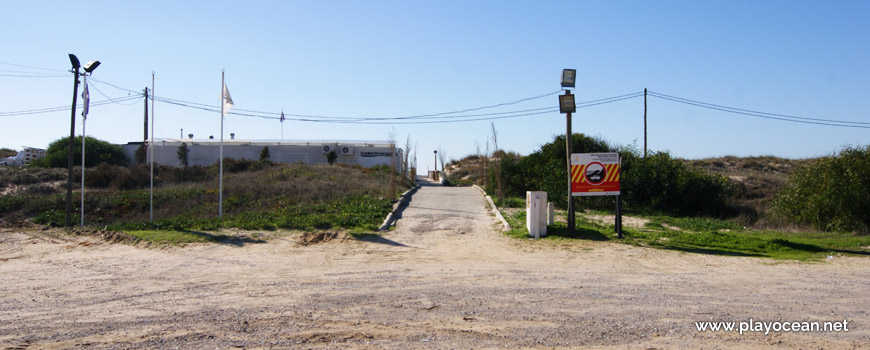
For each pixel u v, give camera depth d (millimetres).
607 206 24625
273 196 24125
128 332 6508
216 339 6199
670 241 14750
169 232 15773
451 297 8266
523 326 6695
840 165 20125
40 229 17922
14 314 7414
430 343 6043
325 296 8383
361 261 11961
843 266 11328
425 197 26766
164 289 9016
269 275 10273
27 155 51219
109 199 23484
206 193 25078
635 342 6082
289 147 49375
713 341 6125
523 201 25000
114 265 11570
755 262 11805
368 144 50312
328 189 26344
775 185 35344
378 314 7277
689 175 25109
